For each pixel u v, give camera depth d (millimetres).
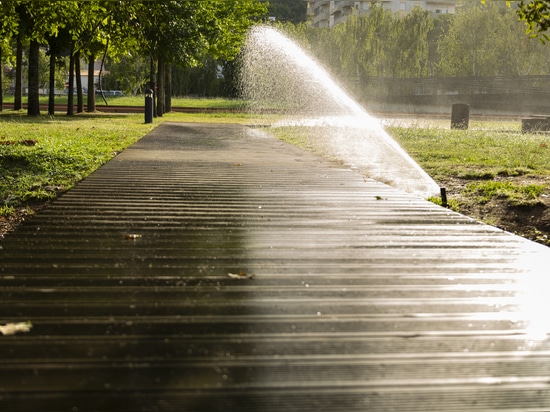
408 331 3484
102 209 7270
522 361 3113
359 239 5957
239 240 5789
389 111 60281
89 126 25219
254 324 3535
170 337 3293
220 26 42969
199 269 4719
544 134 23781
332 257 5219
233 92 75125
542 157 14562
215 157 13797
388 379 2869
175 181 9781
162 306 3811
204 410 2520
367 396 2699
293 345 3234
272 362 3014
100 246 5406
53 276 4426
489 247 5719
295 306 3881
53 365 2896
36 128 22578
